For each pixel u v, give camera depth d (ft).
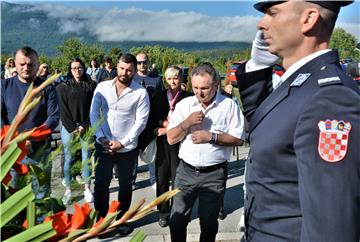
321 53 3.91
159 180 12.77
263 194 4.10
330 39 4.03
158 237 12.50
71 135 3.82
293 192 3.88
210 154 9.61
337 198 3.22
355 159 3.26
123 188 12.51
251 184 4.31
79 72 13.67
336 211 3.21
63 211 3.54
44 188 3.64
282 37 4.00
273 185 4.01
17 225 3.35
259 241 4.20
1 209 3.11
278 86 4.17
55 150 3.71
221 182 9.80
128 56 12.06
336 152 3.28
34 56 10.39
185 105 10.12
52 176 3.64
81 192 3.69
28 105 3.19
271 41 4.13
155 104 12.61
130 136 12.08
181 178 9.89
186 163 9.82
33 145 3.77
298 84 3.89
